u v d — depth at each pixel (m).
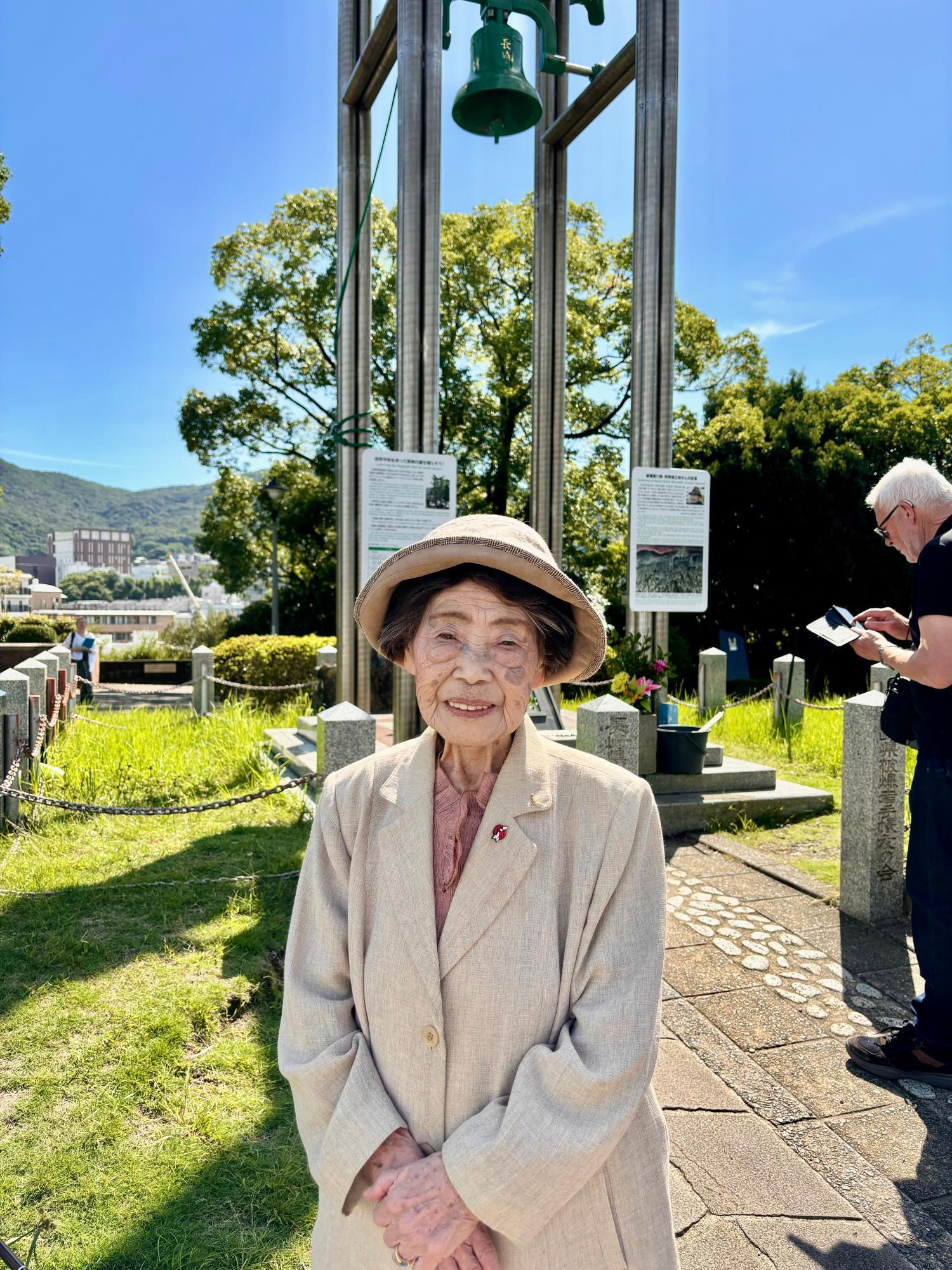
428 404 5.06
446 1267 1.02
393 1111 1.07
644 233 5.83
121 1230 2.02
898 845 4.04
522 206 17.69
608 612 17.86
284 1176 2.20
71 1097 2.54
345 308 5.93
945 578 2.42
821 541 16.20
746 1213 2.11
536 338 6.79
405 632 1.21
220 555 22.39
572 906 1.11
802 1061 2.84
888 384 21.31
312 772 6.29
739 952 3.71
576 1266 1.04
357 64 5.52
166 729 8.38
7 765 5.16
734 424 16.64
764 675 17.25
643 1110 1.14
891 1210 2.13
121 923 3.85
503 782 1.15
